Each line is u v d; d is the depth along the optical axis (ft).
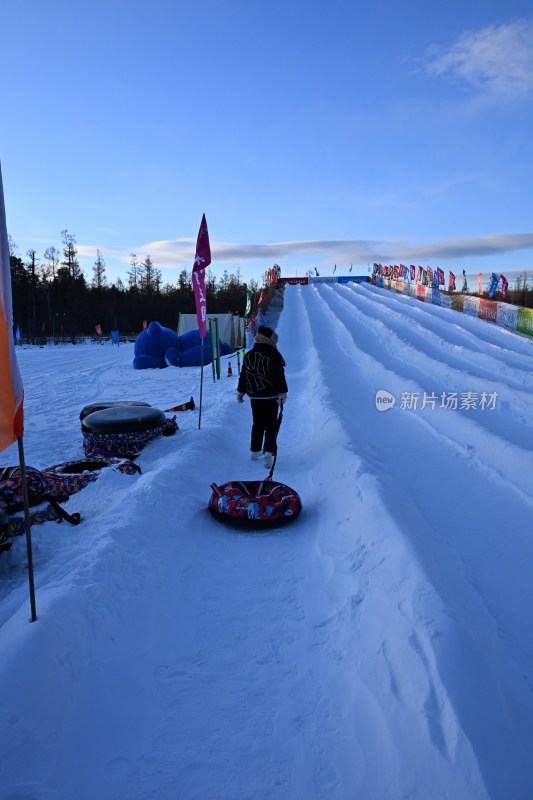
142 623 10.46
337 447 21.35
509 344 60.44
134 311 272.51
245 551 13.98
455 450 23.06
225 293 342.03
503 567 12.85
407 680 8.24
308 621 10.67
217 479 19.81
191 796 6.75
